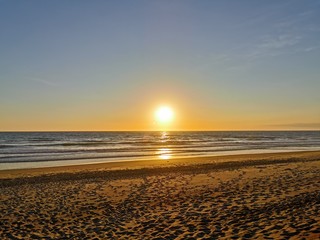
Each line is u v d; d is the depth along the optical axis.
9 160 31.52
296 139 89.19
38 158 33.38
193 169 22.31
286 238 7.03
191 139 87.31
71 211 11.40
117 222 9.88
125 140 79.81
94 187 15.91
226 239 7.58
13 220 10.41
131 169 22.95
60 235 8.87
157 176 19.09
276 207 10.02
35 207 12.09
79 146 53.81
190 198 12.47
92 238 8.48
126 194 13.91
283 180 15.23
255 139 87.81
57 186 16.64
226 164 25.27
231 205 10.87
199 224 9.05
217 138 95.31
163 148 48.75
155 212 10.79
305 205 9.85
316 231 7.18
